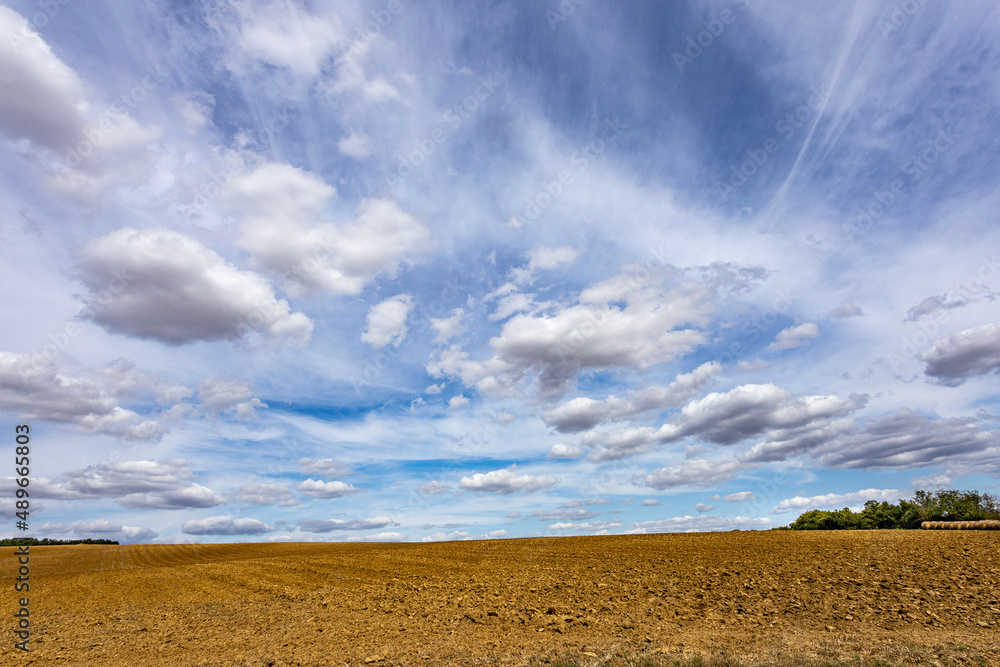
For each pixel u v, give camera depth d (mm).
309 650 11227
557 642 10750
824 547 21516
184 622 15195
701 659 8562
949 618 10930
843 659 8195
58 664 11297
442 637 11781
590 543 30984
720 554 21969
